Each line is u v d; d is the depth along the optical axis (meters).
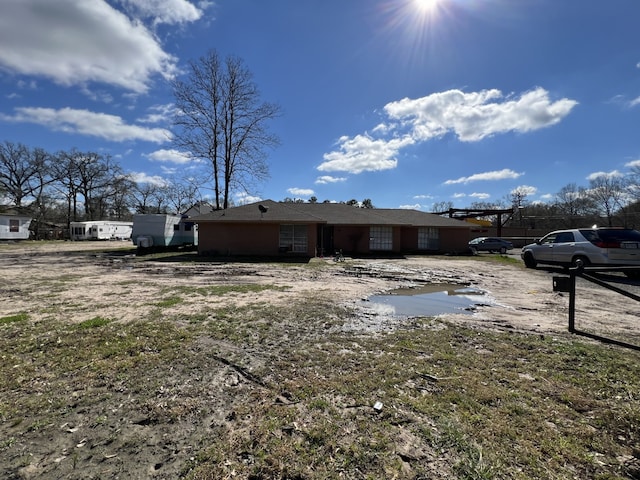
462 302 6.81
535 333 4.55
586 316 5.51
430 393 2.83
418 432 2.28
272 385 3.02
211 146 24.83
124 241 37.31
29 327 4.74
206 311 5.73
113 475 1.91
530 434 2.24
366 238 21.80
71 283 8.77
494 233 36.47
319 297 7.07
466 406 2.61
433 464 1.96
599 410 2.54
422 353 3.79
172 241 20.73
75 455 2.08
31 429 2.35
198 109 24.28
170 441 2.23
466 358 3.61
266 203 20.11
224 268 12.45
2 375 3.21
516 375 3.17
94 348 3.92
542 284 9.18
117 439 2.24
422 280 9.89
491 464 1.95
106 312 5.63
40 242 32.81
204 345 4.07
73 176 45.38
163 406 2.66
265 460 2.02
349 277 10.42
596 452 2.07
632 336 4.35
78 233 39.22
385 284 9.14
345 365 3.46
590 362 3.47
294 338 4.37
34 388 2.96
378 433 2.27
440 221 23.55
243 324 4.98
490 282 9.55
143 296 7.02
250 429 2.34
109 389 2.95
